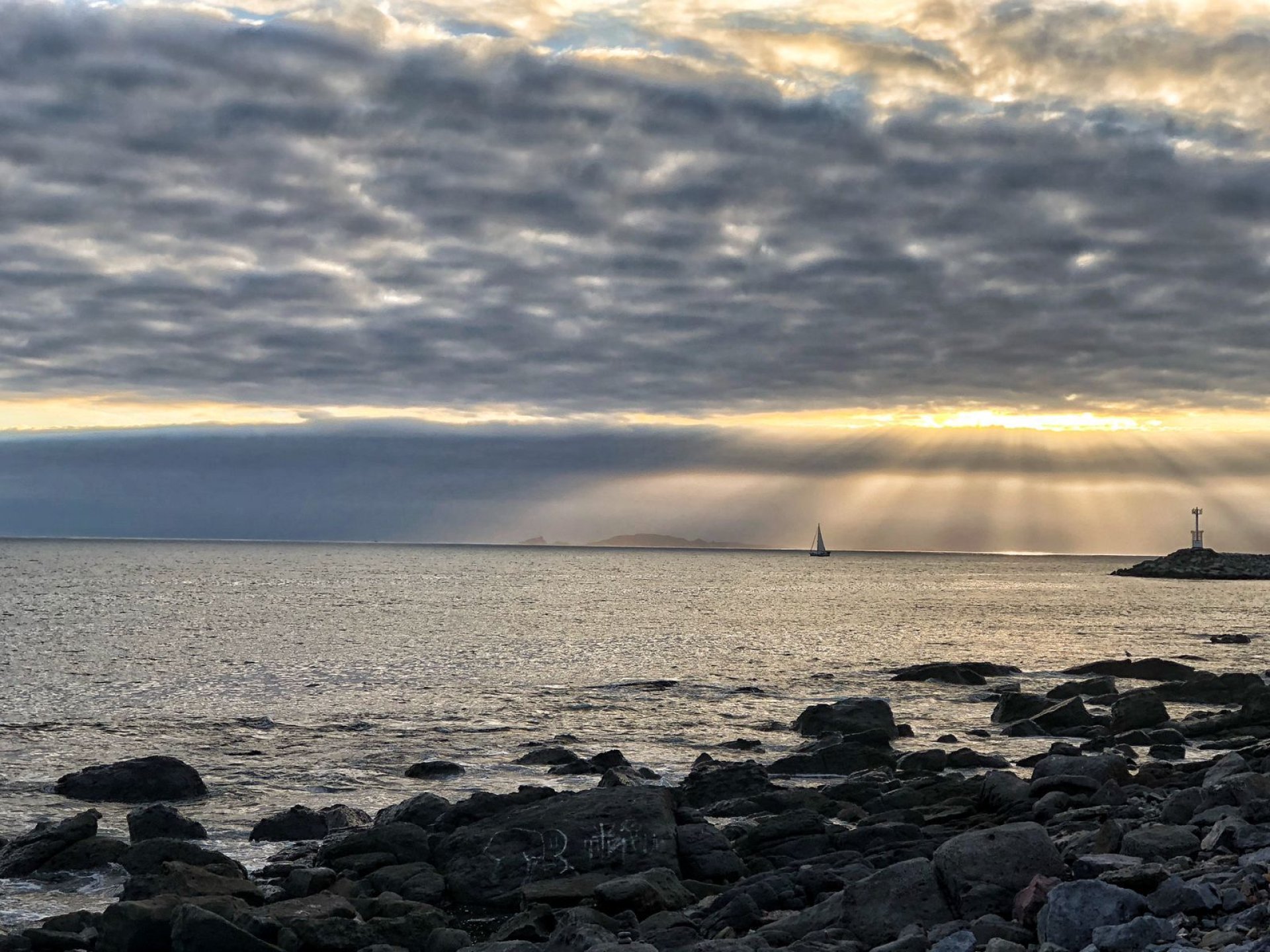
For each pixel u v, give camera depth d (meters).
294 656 72.94
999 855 15.66
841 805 27.53
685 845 21.61
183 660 70.06
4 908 20.84
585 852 21.20
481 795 25.28
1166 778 26.20
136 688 58.00
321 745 41.25
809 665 71.75
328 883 20.75
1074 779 23.95
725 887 20.19
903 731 43.53
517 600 141.12
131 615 106.06
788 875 19.44
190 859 22.53
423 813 25.75
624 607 130.75
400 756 38.97
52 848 23.17
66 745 40.91
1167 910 12.81
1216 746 37.84
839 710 43.94
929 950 13.25
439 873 21.30
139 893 19.33
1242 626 113.19
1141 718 42.38
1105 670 65.81
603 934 15.55
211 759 38.31
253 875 22.50
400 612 116.81
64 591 143.12
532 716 49.31
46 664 67.44
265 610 116.31
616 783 32.12
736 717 49.19
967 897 15.02
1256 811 18.34
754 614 120.81
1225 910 12.79
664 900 18.62
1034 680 64.69
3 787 33.16
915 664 73.19
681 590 178.75
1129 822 19.20
